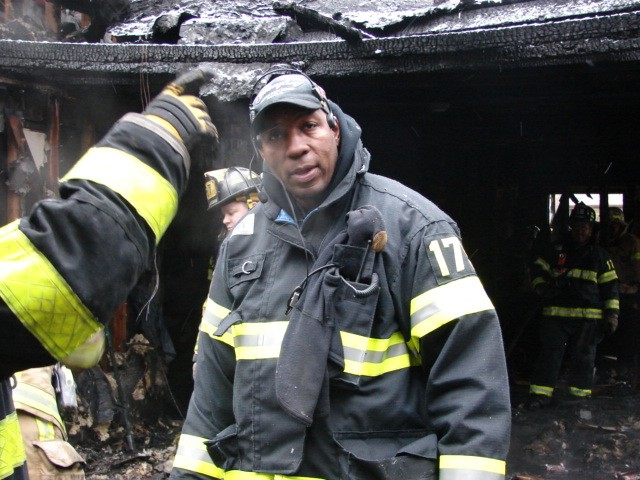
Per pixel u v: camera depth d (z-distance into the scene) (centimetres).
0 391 137
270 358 171
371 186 182
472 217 977
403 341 171
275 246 180
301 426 164
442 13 465
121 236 109
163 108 121
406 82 494
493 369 161
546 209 1155
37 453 218
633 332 978
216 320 189
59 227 106
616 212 1081
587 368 689
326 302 163
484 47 421
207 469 190
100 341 116
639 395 766
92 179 110
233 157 549
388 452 164
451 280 166
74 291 105
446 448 160
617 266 973
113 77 504
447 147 927
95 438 528
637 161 1053
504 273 1010
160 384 597
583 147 990
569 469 523
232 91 457
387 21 471
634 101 620
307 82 176
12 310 102
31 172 524
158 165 115
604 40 400
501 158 1003
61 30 691
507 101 598
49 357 108
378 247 166
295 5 512
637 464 531
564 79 511
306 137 172
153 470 500
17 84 505
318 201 179
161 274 652
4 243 104
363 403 165
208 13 580
